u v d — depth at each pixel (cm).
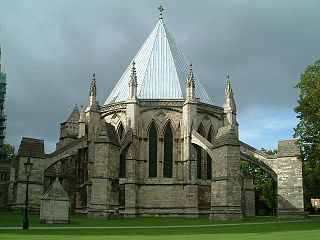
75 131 9019
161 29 8269
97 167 5778
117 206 5912
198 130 7269
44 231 3400
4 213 6100
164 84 7531
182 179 6931
